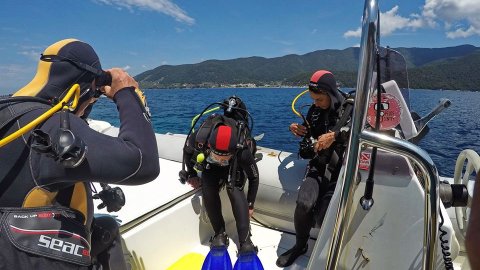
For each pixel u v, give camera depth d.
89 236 1.11
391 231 1.09
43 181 0.92
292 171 2.68
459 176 1.55
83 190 1.09
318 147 2.07
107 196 1.51
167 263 2.18
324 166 2.28
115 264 1.42
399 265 1.10
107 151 0.93
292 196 2.59
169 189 2.39
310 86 2.38
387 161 1.04
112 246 1.45
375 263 1.13
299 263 2.26
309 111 2.61
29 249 0.90
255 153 2.76
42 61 1.04
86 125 0.98
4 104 0.94
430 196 0.84
